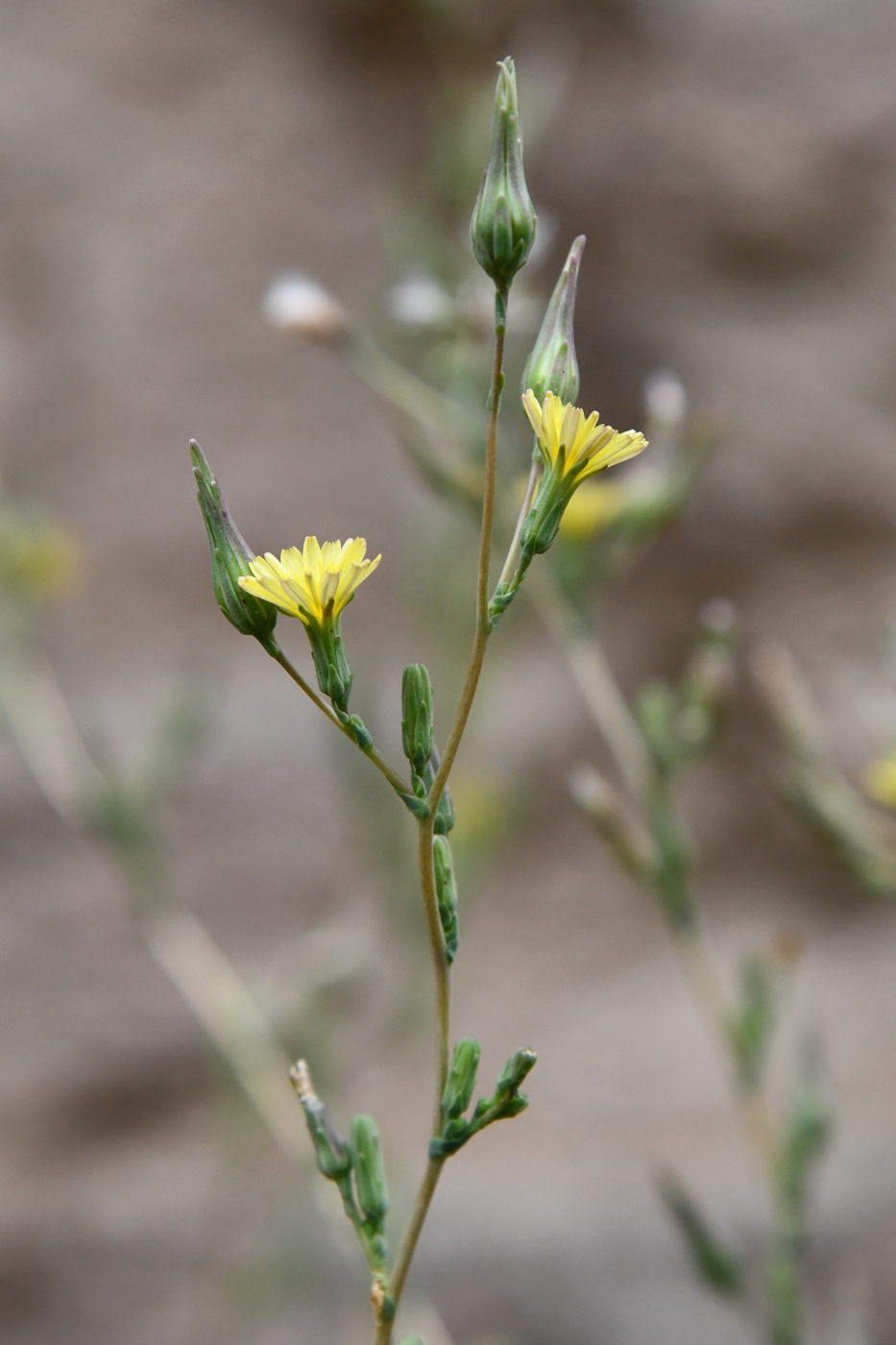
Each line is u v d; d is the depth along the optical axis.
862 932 1.16
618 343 1.26
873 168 1.29
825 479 1.23
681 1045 1.07
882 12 1.32
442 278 0.61
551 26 1.23
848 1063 1.02
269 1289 0.81
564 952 1.15
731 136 1.29
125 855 0.71
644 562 1.24
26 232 1.26
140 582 1.19
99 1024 1.04
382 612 1.20
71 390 1.23
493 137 0.37
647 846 0.49
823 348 1.26
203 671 1.11
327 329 0.53
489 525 0.37
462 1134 0.38
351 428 1.26
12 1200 0.97
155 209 1.28
